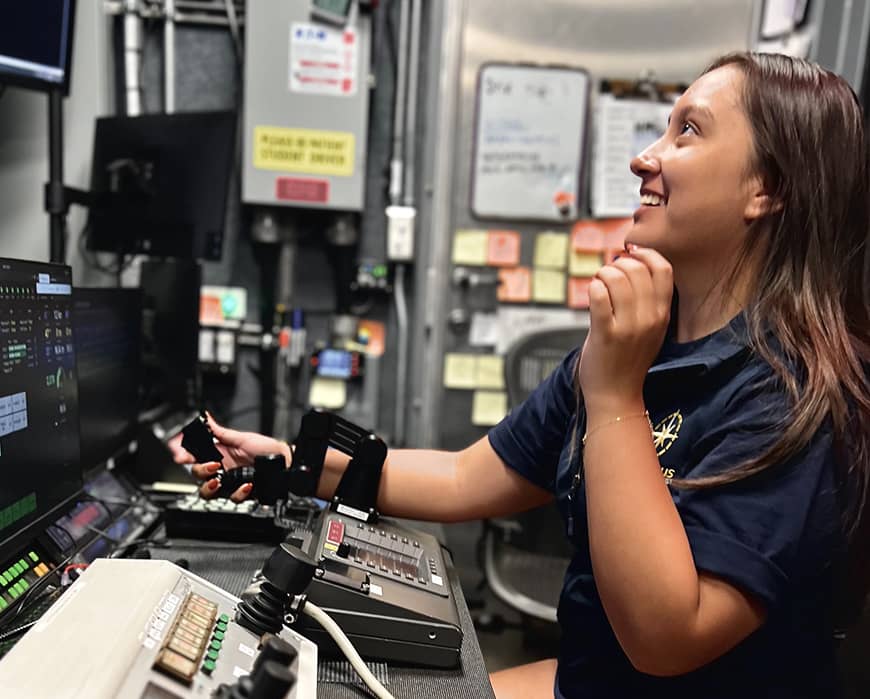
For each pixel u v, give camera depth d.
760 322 0.66
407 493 0.92
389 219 1.85
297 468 0.89
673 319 0.79
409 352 1.94
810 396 0.59
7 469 0.66
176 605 0.55
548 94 1.80
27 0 1.12
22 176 1.42
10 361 0.67
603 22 1.78
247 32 1.66
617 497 0.59
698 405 0.69
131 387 1.23
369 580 0.69
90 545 0.87
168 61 1.77
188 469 1.22
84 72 1.58
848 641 0.81
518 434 0.92
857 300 0.69
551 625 1.51
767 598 0.55
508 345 1.90
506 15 1.77
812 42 1.63
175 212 1.41
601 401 0.62
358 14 1.68
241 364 1.89
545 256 1.88
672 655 0.56
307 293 1.91
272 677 0.40
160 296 1.45
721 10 1.78
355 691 0.60
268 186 1.72
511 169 1.83
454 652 0.66
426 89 1.85
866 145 0.67
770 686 0.65
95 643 0.46
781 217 0.65
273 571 0.59
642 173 0.72
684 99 0.70
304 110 1.69
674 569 0.55
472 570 1.93
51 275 0.76
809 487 0.57
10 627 0.63
